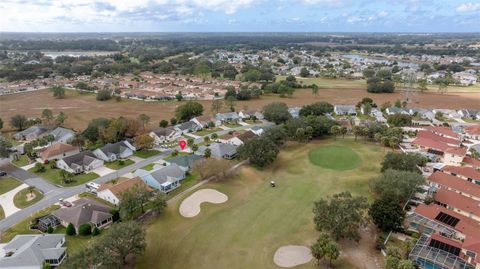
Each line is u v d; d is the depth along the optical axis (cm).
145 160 11144
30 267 5722
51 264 5925
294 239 6775
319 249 5766
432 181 8844
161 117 17188
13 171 10250
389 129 12962
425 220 7000
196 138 13650
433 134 12625
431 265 5753
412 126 15300
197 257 6197
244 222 7362
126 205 7181
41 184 9344
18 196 8619
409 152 10669
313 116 14112
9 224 7356
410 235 6756
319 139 13250
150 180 9000
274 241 6706
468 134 13750
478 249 5850
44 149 11625
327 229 6425
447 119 17138
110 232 5775
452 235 6712
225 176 9612
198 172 9625
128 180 8719
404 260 5425
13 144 12825
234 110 18062
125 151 11438
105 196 8369
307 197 8531
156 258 6162
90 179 9669
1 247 6425
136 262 6041
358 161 10888
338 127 13262
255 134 13012
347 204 6550
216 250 6397
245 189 8975
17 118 14638
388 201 7119
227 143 12012
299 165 10606
